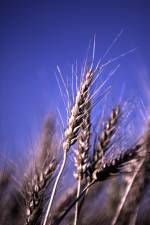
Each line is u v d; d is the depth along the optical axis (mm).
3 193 679
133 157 583
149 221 765
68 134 524
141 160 659
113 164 573
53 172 552
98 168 570
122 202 706
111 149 583
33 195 545
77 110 526
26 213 550
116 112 604
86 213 722
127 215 732
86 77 533
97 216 726
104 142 583
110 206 743
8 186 681
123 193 737
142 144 594
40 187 546
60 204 678
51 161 555
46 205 559
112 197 748
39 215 546
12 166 689
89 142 575
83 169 569
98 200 755
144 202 758
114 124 597
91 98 533
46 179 548
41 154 641
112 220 724
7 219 667
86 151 572
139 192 727
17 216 668
